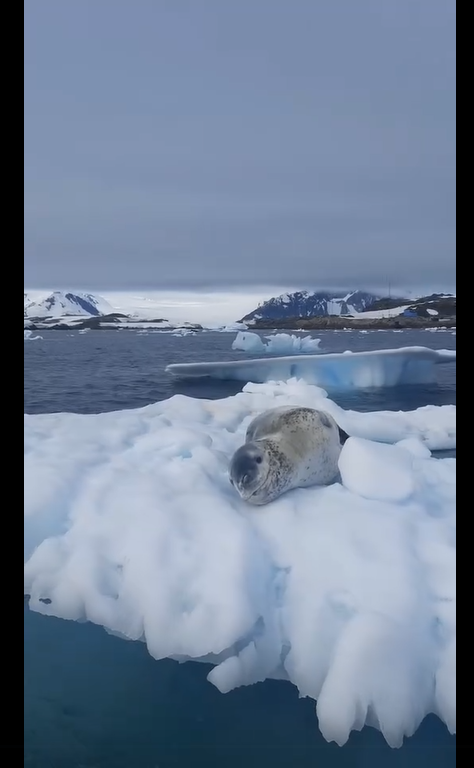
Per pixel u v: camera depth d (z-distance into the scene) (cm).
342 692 174
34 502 261
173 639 200
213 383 945
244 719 179
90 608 217
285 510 259
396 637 183
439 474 316
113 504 265
